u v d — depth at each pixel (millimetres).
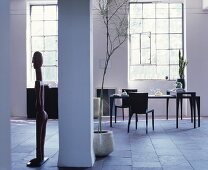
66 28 4516
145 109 7250
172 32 11078
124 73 10539
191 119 8883
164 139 6484
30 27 11156
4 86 1547
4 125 1546
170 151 5414
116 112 9625
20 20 10828
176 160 4801
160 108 10766
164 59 11078
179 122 9016
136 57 11133
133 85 10891
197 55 10594
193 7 10602
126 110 10555
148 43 11102
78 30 4500
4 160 1544
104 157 5027
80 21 4496
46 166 4551
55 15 11172
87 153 4500
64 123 4535
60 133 4547
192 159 4855
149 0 10992
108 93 10438
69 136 4527
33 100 10328
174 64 11062
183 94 8500
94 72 10547
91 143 4566
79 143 4512
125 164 4590
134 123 8875
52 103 10102
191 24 10617
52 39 11141
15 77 10836
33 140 6539
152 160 4812
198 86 10586
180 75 9789
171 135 6938
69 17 4512
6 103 1564
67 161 4523
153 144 6000
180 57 9875
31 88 10344
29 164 4566
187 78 10609
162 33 11094
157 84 10852
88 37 4496
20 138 6773
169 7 11070
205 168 4355
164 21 11094
